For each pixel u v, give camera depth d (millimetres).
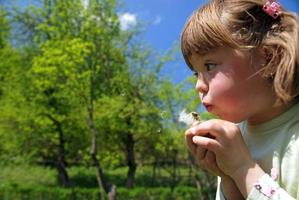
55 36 23078
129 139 27609
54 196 26219
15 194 26109
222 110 1157
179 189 25891
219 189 1305
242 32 1134
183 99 19891
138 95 22797
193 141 1133
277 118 1173
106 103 22766
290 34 1131
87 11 19922
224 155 1103
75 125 27172
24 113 27719
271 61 1121
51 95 26078
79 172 34969
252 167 1101
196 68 1195
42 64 19062
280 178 1135
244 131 1288
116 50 21359
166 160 28969
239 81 1132
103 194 17766
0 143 29141
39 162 32938
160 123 23078
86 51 17766
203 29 1139
